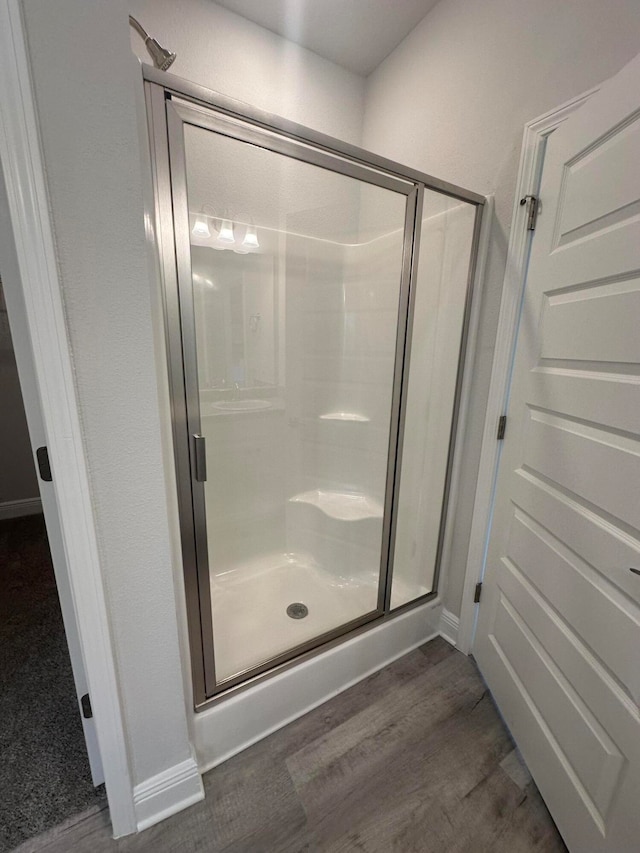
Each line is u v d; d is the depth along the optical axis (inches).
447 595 68.2
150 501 33.4
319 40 66.1
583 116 39.4
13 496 110.2
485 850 39.1
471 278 57.1
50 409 27.8
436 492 66.7
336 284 78.8
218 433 71.1
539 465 46.4
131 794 38.5
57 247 26.1
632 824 30.7
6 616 72.2
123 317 29.3
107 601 33.1
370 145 76.0
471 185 57.0
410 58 64.9
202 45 58.4
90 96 25.3
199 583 42.6
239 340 70.6
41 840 39.0
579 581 38.7
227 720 46.2
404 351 59.3
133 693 36.5
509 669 51.8
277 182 66.4
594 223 38.2
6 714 52.7
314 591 71.9
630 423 33.3
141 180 29.0
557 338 43.6
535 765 44.6
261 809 42.0
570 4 42.4
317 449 83.8
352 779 45.4
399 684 59.0
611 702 33.7
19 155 23.8
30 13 22.8
